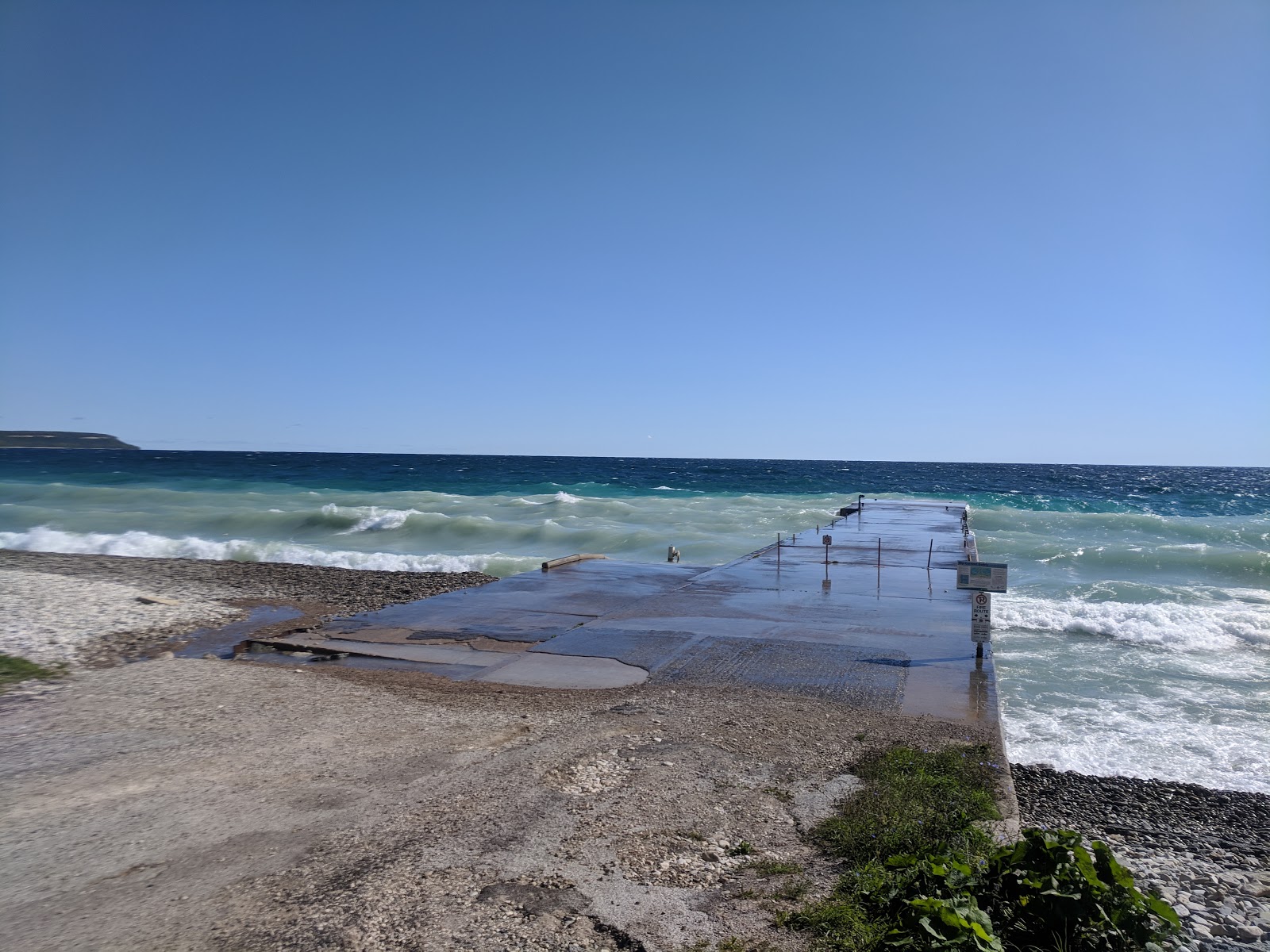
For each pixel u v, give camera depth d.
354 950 4.21
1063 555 25.97
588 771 6.90
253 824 5.85
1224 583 22.81
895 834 5.34
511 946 4.23
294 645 12.30
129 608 14.97
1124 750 10.44
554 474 81.19
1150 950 3.96
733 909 4.59
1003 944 3.91
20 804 6.27
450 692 9.70
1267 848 7.20
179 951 4.21
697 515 38.12
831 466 152.38
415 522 34.50
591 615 14.24
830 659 10.98
